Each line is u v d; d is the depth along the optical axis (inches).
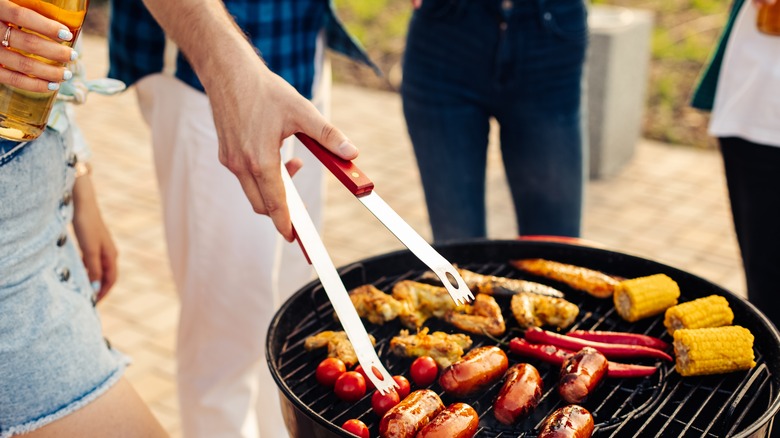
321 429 37.1
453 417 37.9
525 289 48.8
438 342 44.3
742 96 59.0
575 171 66.7
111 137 138.6
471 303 49.4
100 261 52.9
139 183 121.4
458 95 65.6
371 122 145.8
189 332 60.2
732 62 59.5
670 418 39.7
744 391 40.3
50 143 41.5
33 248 40.5
